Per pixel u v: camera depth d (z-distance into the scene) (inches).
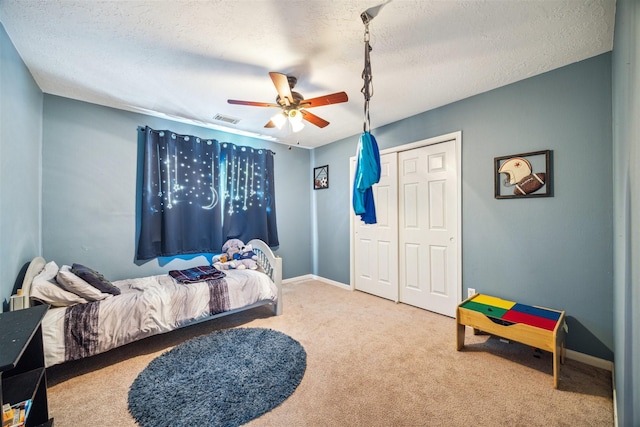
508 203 94.7
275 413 60.0
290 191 175.6
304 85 94.0
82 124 106.0
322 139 162.9
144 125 120.5
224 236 143.3
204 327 105.3
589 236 78.5
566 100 82.0
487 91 98.8
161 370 75.6
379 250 141.6
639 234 36.7
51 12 58.1
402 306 127.4
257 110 116.3
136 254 118.0
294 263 177.9
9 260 66.1
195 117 124.9
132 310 81.0
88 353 72.6
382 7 57.9
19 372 50.4
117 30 64.7
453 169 111.0
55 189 100.3
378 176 66.9
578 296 80.4
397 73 86.0
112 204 112.6
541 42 70.6
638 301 37.1
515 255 93.1
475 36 68.0
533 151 88.0
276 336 96.2
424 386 68.7
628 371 42.9
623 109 50.1
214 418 58.3
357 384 69.6
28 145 81.8
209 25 63.3
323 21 62.1
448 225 113.4
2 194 61.9
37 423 50.6
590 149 78.1
